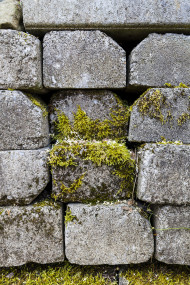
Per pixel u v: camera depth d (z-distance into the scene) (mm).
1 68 851
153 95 863
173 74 880
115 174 865
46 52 868
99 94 897
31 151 860
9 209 872
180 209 873
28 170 863
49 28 873
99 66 871
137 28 877
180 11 867
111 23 868
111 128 906
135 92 940
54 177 864
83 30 873
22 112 862
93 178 865
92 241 877
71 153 853
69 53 867
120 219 870
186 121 872
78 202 889
